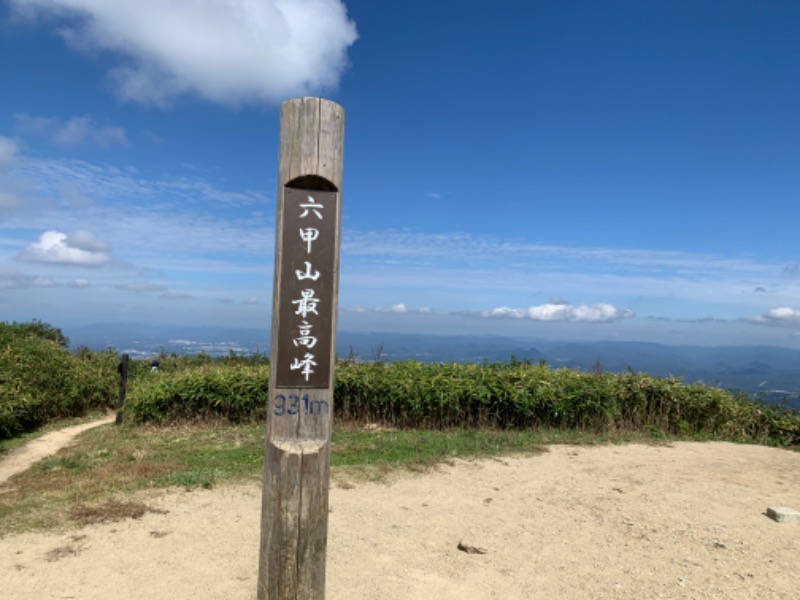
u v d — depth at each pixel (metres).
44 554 3.91
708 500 5.43
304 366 2.91
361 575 3.78
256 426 8.97
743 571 3.87
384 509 5.06
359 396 9.08
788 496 5.62
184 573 3.70
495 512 5.05
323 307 2.94
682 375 9.53
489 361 10.09
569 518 4.92
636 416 8.98
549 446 7.65
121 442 8.13
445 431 8.62
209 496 5.24
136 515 4.68
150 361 15.35
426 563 4.00
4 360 10.36
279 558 2.86
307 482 2.87
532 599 3.52
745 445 8.26
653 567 3.95
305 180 2.91
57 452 7.77
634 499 5.45
